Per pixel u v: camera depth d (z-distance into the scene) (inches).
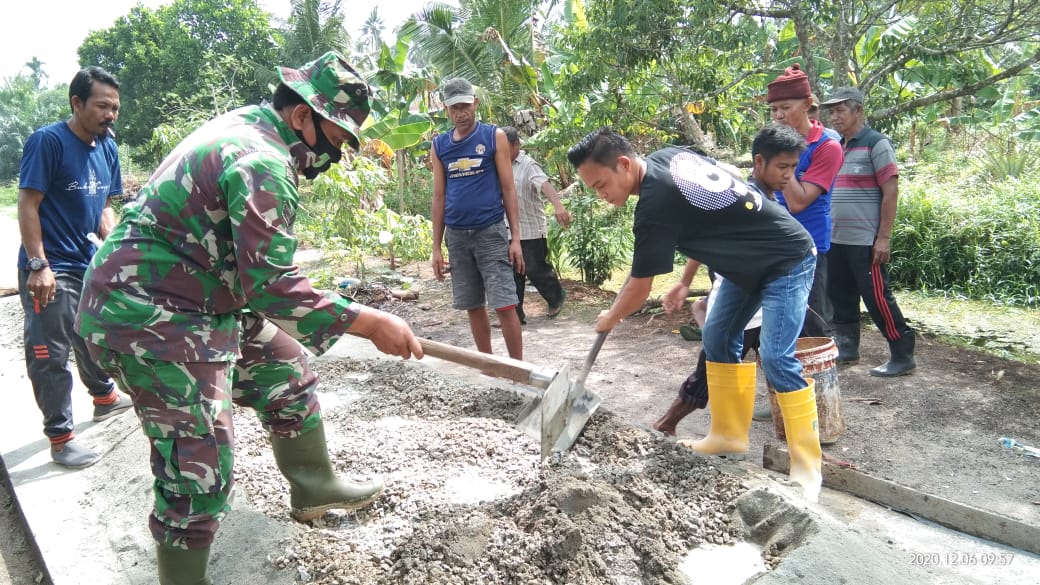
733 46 274.7
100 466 137.3
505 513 104.1
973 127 483.5
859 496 117.2
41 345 133.0
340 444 132.8
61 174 135.5
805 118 150.3
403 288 312.7
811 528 94.0
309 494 106.5
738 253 112.7
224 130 84.1
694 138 288.2
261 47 1018.7
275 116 89.0
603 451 122.7
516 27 408.8
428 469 121.6
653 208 108.3
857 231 176.6
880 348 203.8
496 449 126.4
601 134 108.5
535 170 243.0
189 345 83.1
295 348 104.0
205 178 80.7
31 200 130.7
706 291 269.0
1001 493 121.6
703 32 257.3
